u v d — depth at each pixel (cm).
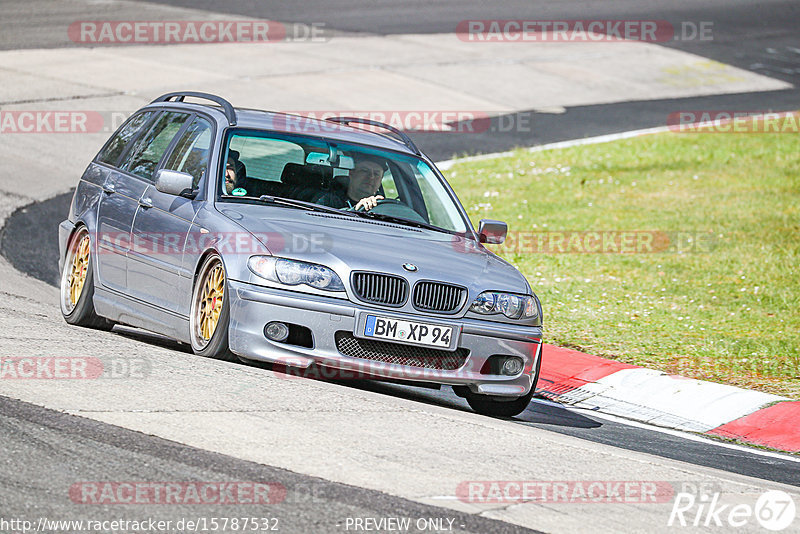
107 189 3284
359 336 2598
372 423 2272
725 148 8069
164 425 2059
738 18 13900
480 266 2850
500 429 2408
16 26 9969
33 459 1825
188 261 2798
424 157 3316
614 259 5197
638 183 7000
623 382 3422
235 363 2675
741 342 3900
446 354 2697
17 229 5081
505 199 6450
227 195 2877
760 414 3134
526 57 10838
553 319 4175
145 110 3494
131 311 3055
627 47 11775
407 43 10894
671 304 4450
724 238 5662
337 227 2814
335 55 10075
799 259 5234
